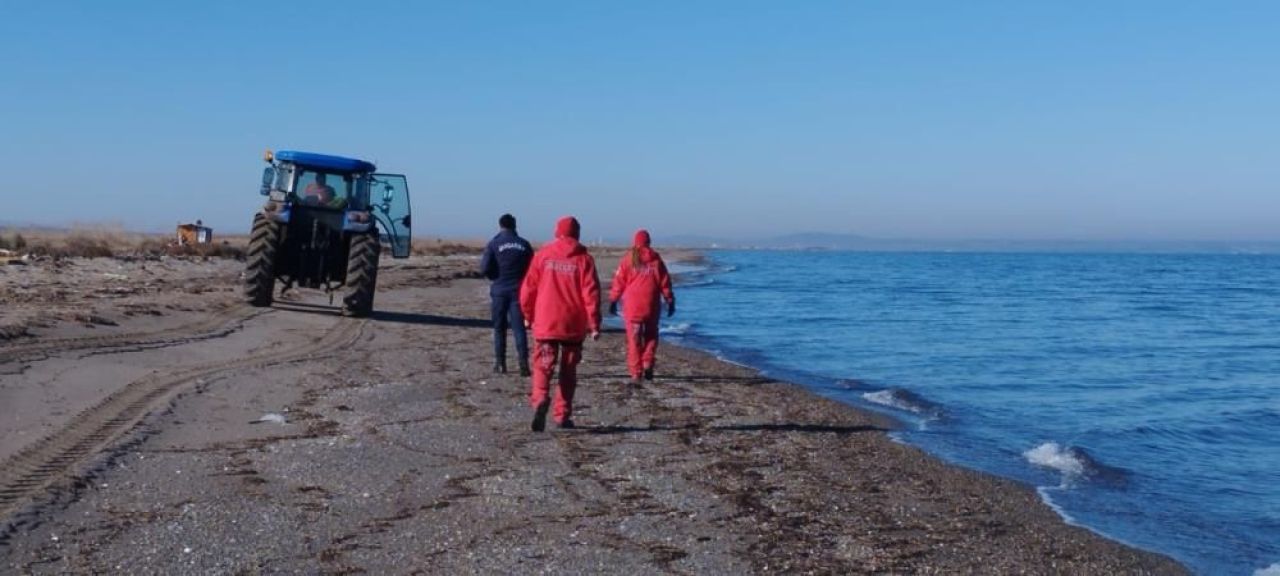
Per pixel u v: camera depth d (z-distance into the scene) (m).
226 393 10.71
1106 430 12.27
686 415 11.02
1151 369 18.55
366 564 5.74
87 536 5.99
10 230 46.88
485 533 6.41
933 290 45.94
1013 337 23.95
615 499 7.34
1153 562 6.86
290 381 11.80
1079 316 31.38
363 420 9.79
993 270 84.19
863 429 11.05
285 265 19.64
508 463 8.27
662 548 6.27
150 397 10.06
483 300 27.72
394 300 26.17
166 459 7.84
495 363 13.38
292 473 7.66
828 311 30.95
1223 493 9.19
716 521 6.93
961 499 8.16
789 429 10.64
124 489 6.98
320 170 19.39
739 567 5.99
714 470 8.43
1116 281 62.66
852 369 17.48
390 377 12.55
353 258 18.98
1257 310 35.62
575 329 9.42
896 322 27.34
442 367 13.62
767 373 16.16
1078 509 8.27
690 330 23.78
